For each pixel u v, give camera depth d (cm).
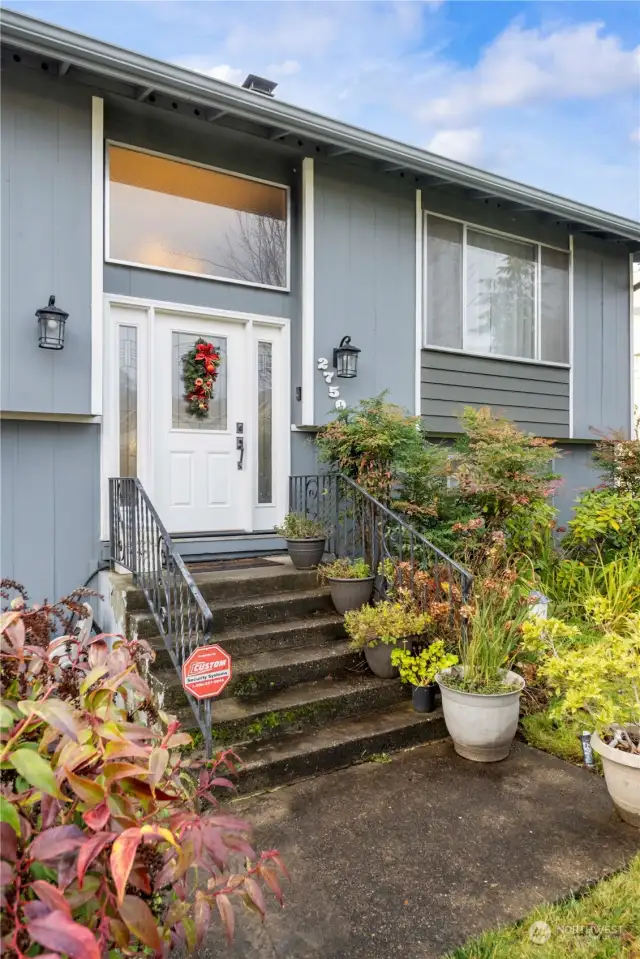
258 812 284
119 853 103
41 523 448
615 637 293
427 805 289
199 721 298
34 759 108
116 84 457
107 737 124
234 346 550
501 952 198
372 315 596
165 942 133
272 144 545
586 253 776
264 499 563
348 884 232
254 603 418
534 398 725
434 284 645
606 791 302
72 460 461
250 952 199
